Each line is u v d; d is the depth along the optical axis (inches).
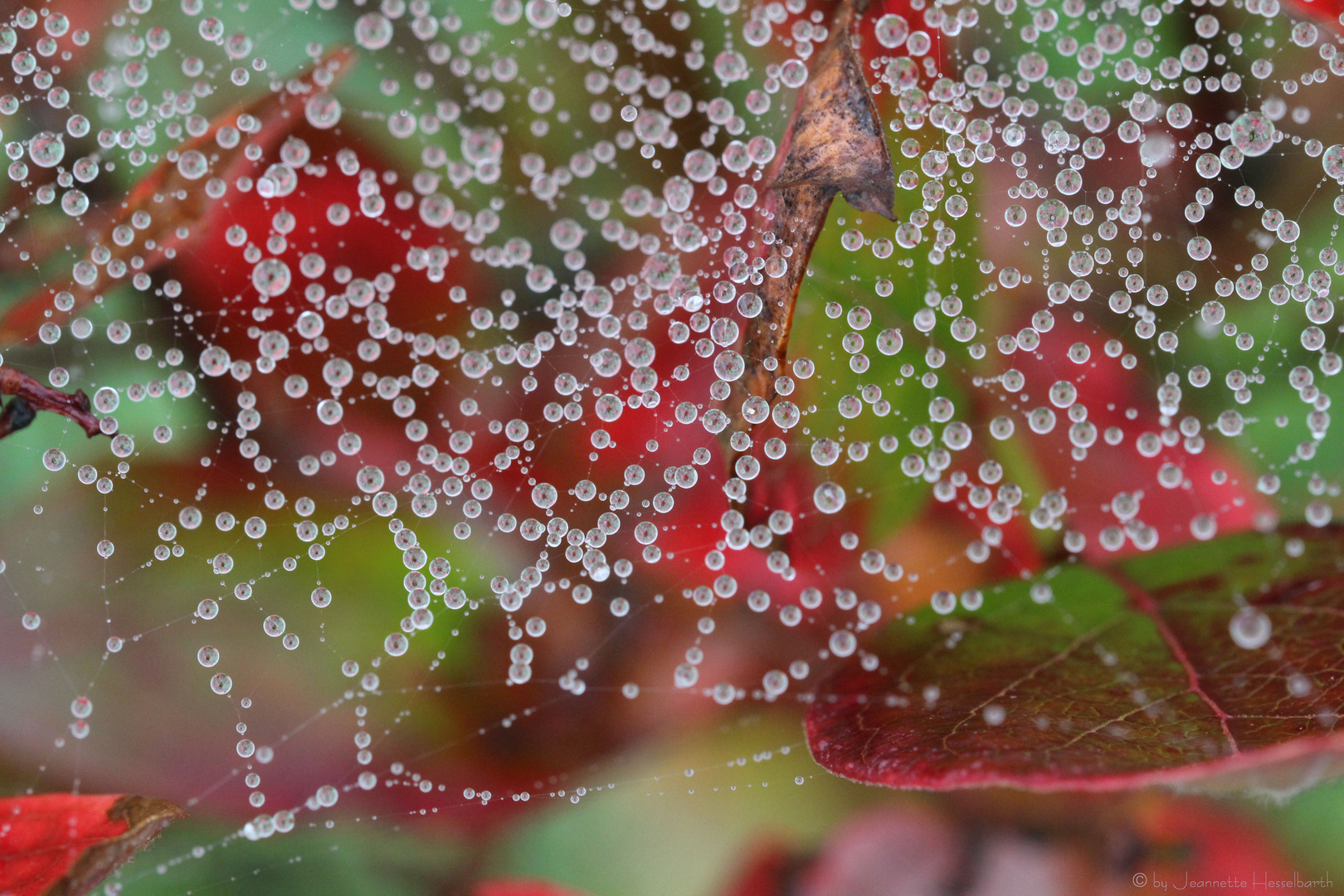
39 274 9.3
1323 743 8.0
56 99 9.5
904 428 9.1
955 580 9.0
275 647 8.8
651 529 9.1
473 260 9.5
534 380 9.3
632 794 8.7
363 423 9.3
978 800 8.6
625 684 8.9
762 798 8.7
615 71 9.7
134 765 8.7
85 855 8.2
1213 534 8.8
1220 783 8.1
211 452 9.2
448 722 8.8
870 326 9.1
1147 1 9.6
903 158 9.2
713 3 9.6
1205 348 9.2
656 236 9.5
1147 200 9.5
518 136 9.6
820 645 9.0
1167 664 8.5
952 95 9.3
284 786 8.7
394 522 9.1
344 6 9.6
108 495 9.0
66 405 8.6
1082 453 9.1
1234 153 9.3
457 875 8.6
